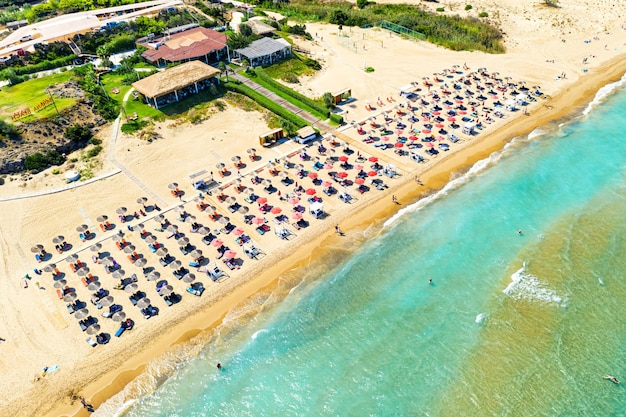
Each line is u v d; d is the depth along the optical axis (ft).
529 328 154.10
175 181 224.53
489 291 168.04
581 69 328.49
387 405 136.15
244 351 152.15
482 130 257.75
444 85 303.89
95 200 212.84
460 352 148.66
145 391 141.28
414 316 161.17
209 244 187.11
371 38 384.27
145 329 156.35
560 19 406.82
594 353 145.38
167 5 410.31
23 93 272.72
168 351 151.12
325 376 144.97
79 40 350.64
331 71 326.03
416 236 191.93
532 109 278.67
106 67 319.27
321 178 221.87
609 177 220.64
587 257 178.29
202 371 146.82
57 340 153.38
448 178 223.92
